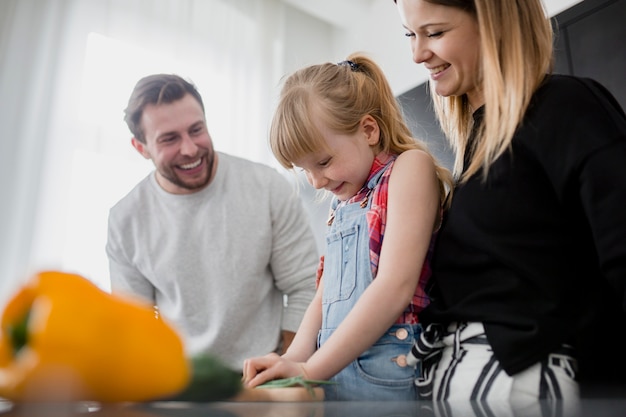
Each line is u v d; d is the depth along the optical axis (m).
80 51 1.96
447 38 0.66
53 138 1.85
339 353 0.61
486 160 0.63
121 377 0.24
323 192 1.35
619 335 0.58
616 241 0.50
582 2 1.47
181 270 1.16
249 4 2.50
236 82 2.36
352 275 0.74
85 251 1.82
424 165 0.73
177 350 0.27
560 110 0.58
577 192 0.56
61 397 0.22
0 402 0.22
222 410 0.26
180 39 2.23
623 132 0.54
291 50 2.62
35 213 1.77
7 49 1.85
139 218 1.22
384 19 2.54
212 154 1.20
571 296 0.57
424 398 0.63
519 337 0.55
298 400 0.45
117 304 0.25
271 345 1.18
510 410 0.28
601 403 0.30
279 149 0.80
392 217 0.69
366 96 0.82
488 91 0.64
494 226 0.61
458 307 0.62
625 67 1.34
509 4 0.65
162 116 1.13
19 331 0.24
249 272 1.17
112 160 1.93
